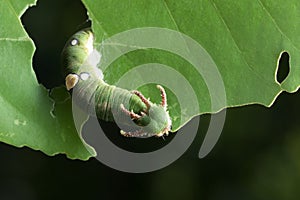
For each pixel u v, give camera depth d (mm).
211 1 321
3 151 440
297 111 443
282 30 321
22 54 320
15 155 441
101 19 320
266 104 322
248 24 321
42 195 442
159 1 321
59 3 418
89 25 327
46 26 417
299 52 321
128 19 321
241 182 443
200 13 321
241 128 442
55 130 322
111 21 321
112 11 321
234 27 321
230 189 443
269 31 321
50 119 322
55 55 415
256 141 443
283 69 393
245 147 443
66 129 323
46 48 415
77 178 444
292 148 442
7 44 319
